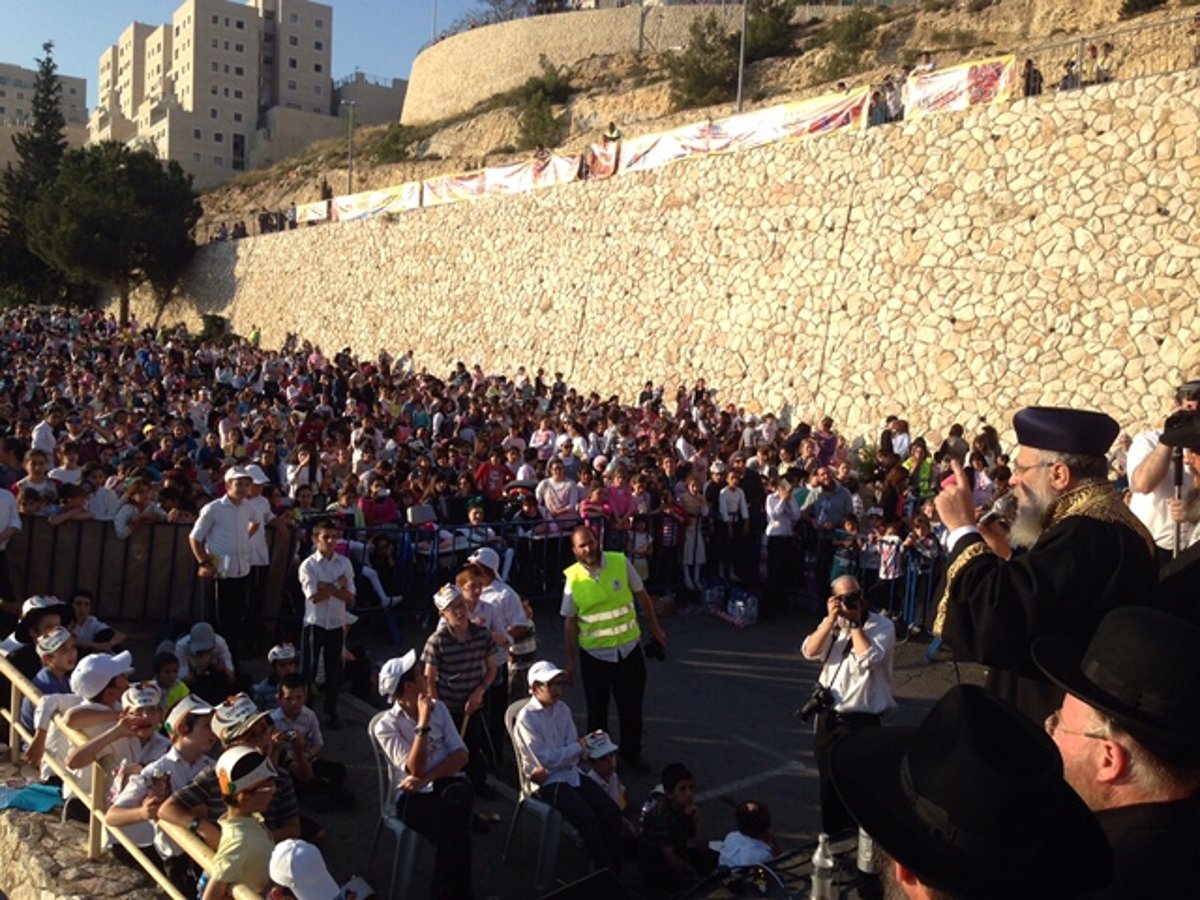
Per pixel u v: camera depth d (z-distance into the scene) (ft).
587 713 28.94
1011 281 56.24
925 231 60.18
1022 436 11.03
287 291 125.80
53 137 197.16
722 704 31.71
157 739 20.74
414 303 103.09
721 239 72.23
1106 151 53.11
